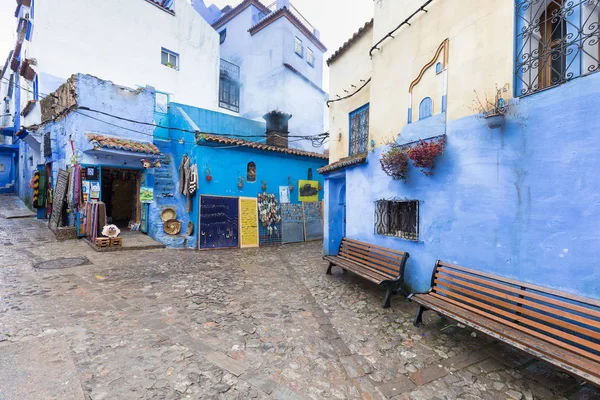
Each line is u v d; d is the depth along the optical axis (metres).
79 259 7.16
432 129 4.73
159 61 14.02
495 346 3.58
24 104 14.06
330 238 8.38
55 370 2.81
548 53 3.27
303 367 3.09
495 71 3.79
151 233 9.87
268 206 11.29
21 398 2.40
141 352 3.22
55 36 11.23
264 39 17.69
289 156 12.22
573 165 3.02
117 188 12.97
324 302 5.02
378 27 6.04
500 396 2.70
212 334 3.74
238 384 2.75
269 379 2.86
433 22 4.75
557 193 3.15
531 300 3.31
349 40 7.33
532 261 3.37
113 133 9.52
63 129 9.94
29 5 12.42
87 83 9.01
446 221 4.49
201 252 9.23
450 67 4.43
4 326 3.65
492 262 3.80
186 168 9.86
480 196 3.97
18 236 8.96
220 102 17.70
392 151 5.24
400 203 5.57
